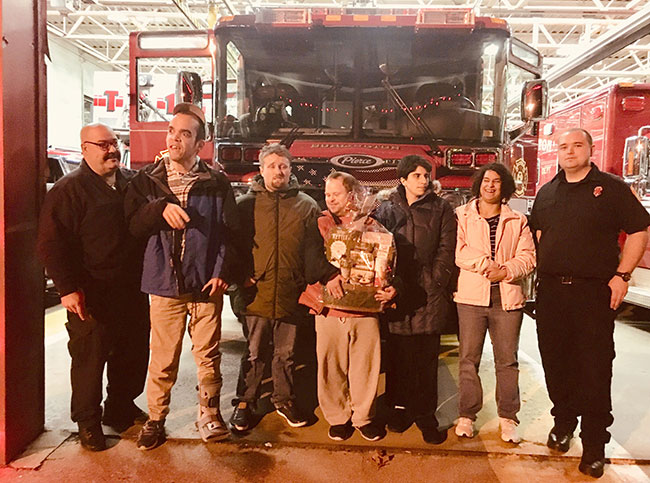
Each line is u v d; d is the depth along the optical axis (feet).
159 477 8.71
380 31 13.52
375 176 13.16
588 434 9.07
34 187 9.71
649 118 20.94
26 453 9.41
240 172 13.44
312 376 13.62
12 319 9.11
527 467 9.18
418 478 8.79
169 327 9.52
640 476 9.02
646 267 18.89
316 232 9.57
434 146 13.23
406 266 9.96
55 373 13.39
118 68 64.80
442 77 13.98
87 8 41.32
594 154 22.53
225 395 12.23
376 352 9.80
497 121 13.83
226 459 9.28
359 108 13.75
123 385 10.59
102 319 9.55
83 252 9.42
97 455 9.37
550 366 9.71
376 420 10.95
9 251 8.98
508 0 36.17
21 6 9.17
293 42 13.83
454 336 17.34
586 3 39.99
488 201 9.84
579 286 9.21
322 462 9.23
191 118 9.30
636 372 14.37
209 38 17.12
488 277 9.51
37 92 9.73
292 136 13.56
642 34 28.12
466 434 10.19
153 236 9.32
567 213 9.25
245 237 10.19
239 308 10.60
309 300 9.75
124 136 22.52
